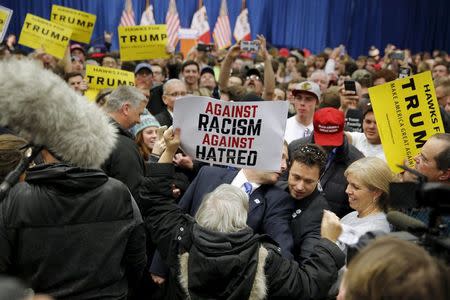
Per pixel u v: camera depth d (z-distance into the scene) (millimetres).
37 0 13484
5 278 1060
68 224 2068
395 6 17719
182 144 2930
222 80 6137
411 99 3473
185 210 3139
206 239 2246
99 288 2150
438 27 18500
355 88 5637
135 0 14258
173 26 14125
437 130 3432
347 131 5102
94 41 13492
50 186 2059
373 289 1180
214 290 2262
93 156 2074
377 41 17656
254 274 2242
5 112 1964
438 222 1447
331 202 3650
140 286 3711
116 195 2162
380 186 2734
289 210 2877
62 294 2082
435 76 9945
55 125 1980
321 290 2320
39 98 1962
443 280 1171
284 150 3445
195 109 2910
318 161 2828
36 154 1998
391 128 3514
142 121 4258
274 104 2869
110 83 6039
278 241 2732
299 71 9781
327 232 2424
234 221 2281
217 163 2955
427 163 2684
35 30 6660
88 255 2102
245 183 2953
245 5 15508
